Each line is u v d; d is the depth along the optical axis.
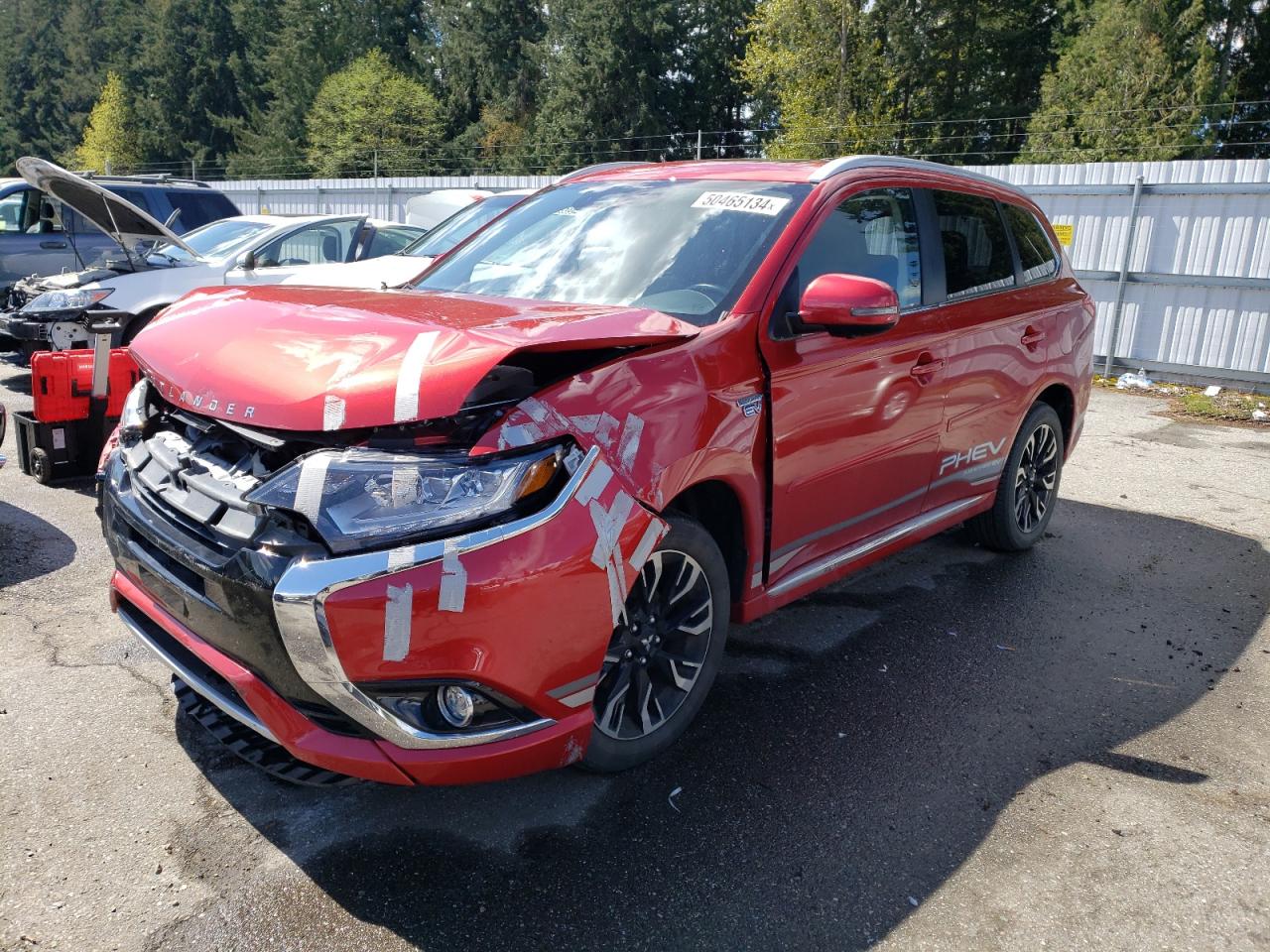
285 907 2.38
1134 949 2.36
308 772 2.61
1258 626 4.39
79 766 2.93
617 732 2.85
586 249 3.63
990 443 4.50
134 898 2.39
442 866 2.56
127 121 70.06
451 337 2.44
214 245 8.96
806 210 3.46
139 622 2.92
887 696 3.58
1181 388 11.34
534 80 57.16
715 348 2.96
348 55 62.38
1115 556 5.29
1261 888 2.60
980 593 4.65
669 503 2.83
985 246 4.50
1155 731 3.41
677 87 50.53
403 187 20.66
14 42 82.88
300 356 2.50
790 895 2.50
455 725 2.37
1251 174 10.78
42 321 7.43
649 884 2.52
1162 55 33.38
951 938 2.38
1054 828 2.83
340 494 2.24
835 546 3.65
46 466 5.82
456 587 2.25
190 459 2.63
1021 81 43.09
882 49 39.62
